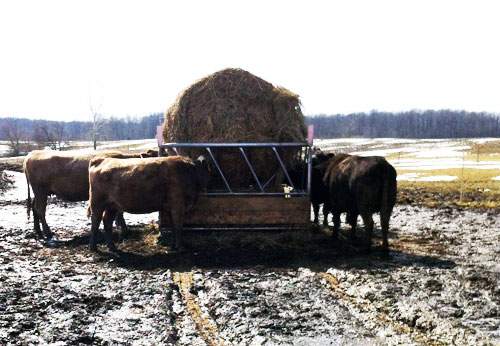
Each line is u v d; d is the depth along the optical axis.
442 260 7.21
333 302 5.36
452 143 73.50
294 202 8.52
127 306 5.25
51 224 10.47
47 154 9.02
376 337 4.43
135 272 6.65
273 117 9.27
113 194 7.73
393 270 6.59
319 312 5.04
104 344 4.29
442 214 12.15
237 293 5.61
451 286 5.79
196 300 5.52
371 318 4.89
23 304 5.30
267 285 5.97
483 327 4.55
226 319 4.84
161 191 7.68
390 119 138.25
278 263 7.13
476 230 9.85
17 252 7.83
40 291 5.76
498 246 8.27
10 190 17.47
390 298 5.34
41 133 64.19
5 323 4.74
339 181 8.37
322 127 133.12
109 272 6.65
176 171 7.69
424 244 8.48
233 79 9.30
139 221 10.86
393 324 4.73
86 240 8.82
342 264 7.01
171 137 9.45
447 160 38.62
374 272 6.44
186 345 4.32
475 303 5.20
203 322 4.86
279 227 8.70
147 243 8.44
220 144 8.38
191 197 7.93
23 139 68.50
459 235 9.31
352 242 8.62
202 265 7.02
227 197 8.52
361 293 5.55
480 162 35.34
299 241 8.45
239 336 4.45
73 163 8.88
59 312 5.08
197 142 9.11
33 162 8.91
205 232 8.78
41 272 6.64
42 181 8.92
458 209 13.02
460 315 4.86
